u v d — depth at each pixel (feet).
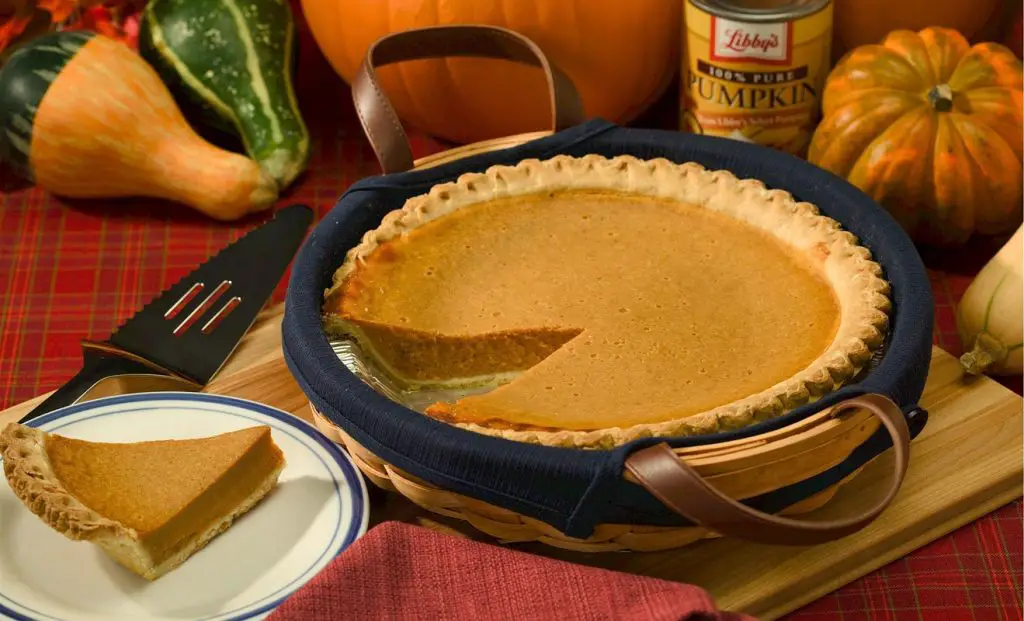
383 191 3.26
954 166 3.34
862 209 3.17
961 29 3.66
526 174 3.31
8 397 3.31
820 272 3.14
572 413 2.93
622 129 3.37
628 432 2.85
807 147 3.58
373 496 3.04
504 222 3.27
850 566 2.95
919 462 3.06
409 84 3.58
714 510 2.63
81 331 3.44
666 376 2.99
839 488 3.01
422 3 3.48
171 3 3.70
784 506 2.83
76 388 3.18
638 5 3.50
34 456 2.89
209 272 3.40
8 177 3.79
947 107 3.35
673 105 3.91
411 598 2.76
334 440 3.03
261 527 2.93
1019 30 3.74
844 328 3.01
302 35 4.03
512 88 3.55
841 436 2.80
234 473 2.92
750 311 3.09
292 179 3.68
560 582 2.75
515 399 2.96
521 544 2.96
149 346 3.27
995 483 3.03
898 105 3.36
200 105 3.69
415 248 3.21
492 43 3.41
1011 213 3.41
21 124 3.55
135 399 3.09
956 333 3.35
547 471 2.74
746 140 3.50
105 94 3.54
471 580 2.77
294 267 3.13
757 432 2.80
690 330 3.06
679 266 3.18
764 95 3.46
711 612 2.67
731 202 3.26
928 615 2.90
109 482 2.89
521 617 2.73
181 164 3.58
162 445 2.94
